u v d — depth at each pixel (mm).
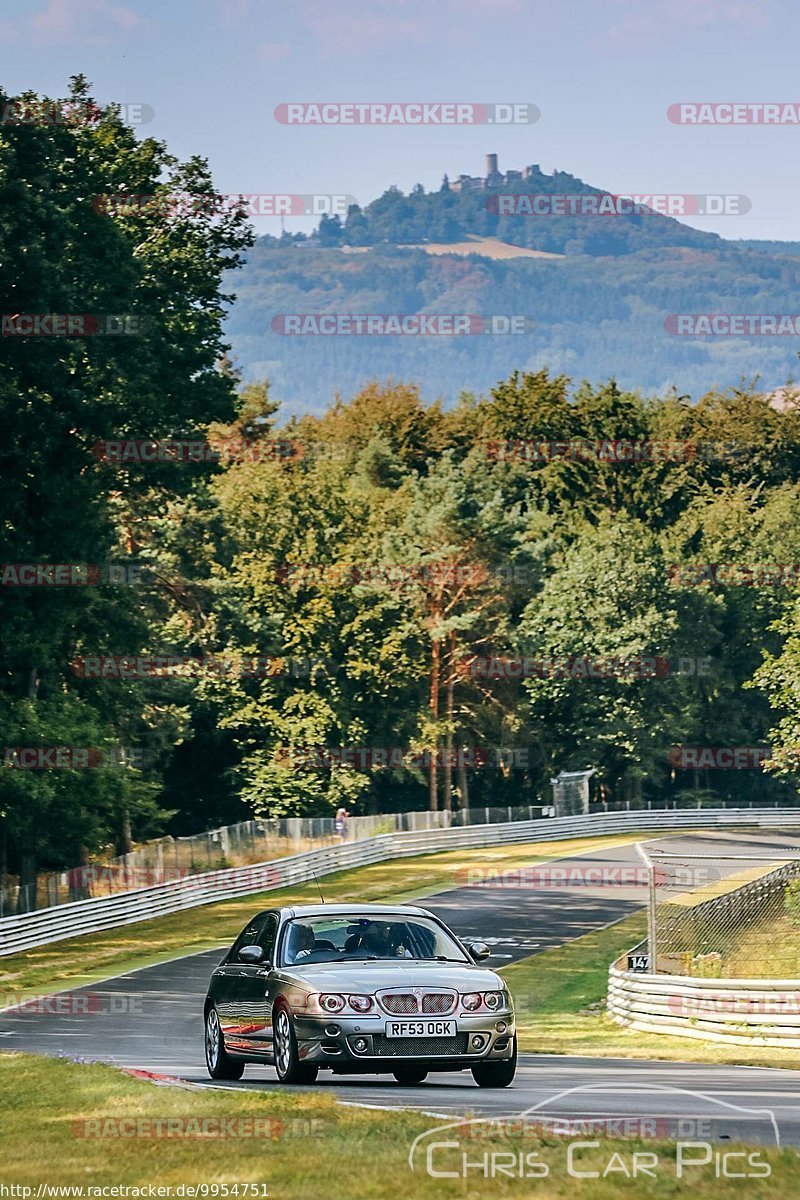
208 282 195250
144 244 190250
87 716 184625
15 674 186875
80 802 181250
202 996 126250
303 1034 54781
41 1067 62719
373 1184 35750
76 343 164125
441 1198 34469
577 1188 34969
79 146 174125
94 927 175875
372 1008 54656
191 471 192375
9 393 161625
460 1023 55188
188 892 198000
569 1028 113875
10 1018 108500
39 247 160750
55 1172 38844
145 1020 107875
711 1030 102000
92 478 184375
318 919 60781
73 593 183500
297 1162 38594
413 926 61031
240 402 193750
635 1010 110562
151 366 173875
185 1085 55125
